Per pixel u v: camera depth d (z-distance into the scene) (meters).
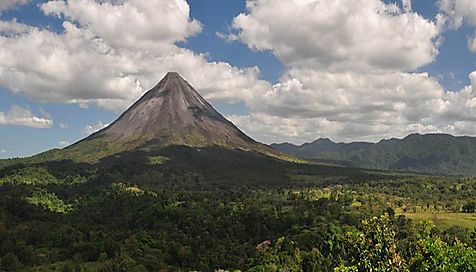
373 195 192.62
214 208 166.12
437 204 172.12
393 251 24.61
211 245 135.50
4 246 119.38
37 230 135.38
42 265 114.19
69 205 187.00
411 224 116.12
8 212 151.62
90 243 127.19
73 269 111.06
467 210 156.00
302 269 110.94
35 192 189.12
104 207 180.00
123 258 116.56
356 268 24.92
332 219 143.00
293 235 133.50
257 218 150.62
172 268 118.25
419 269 24.89
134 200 180.00
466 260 24.94
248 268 118.94
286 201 181.62
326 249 117.75
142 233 139.12
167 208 161.12
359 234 25.31
